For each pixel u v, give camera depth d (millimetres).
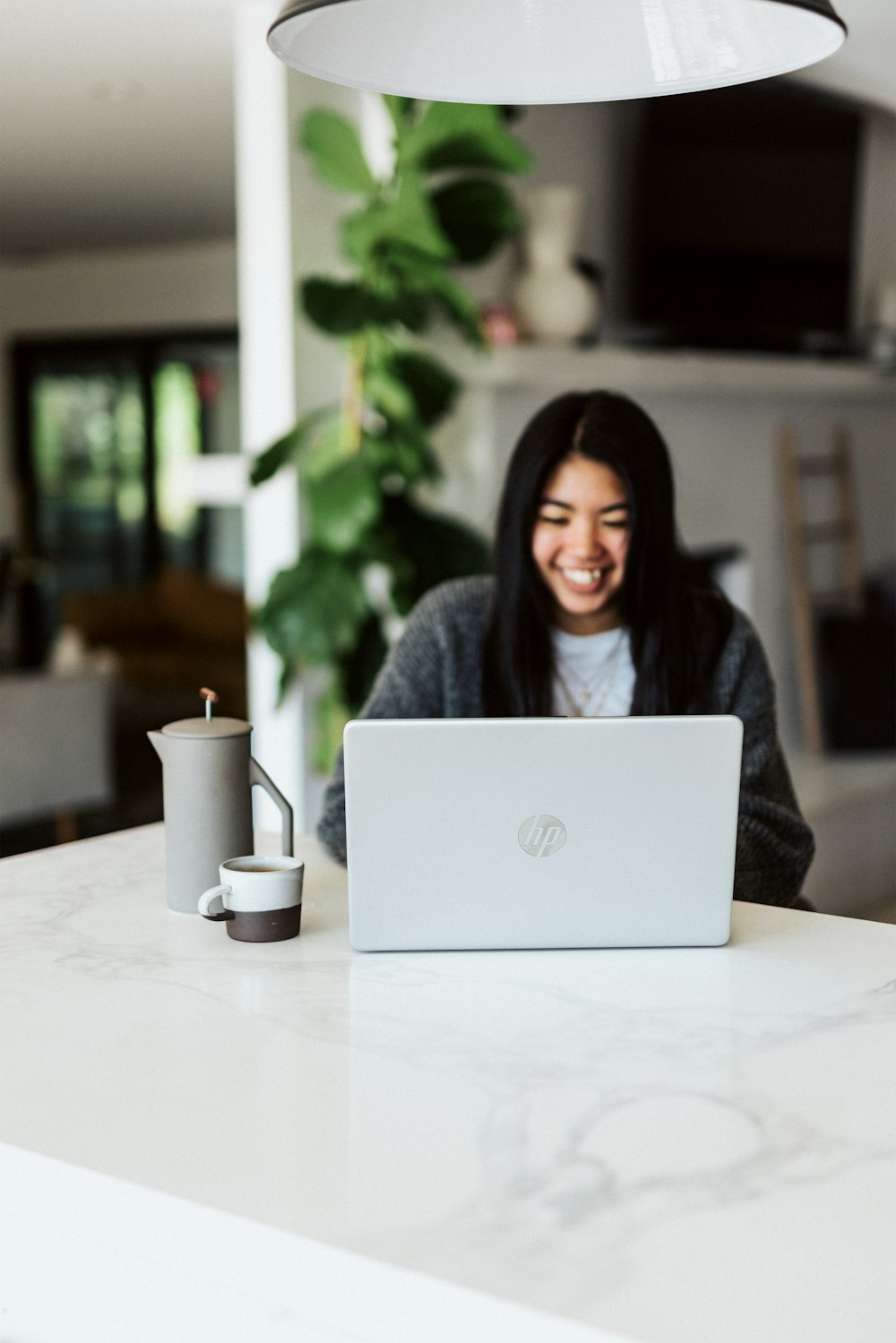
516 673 2090
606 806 1345
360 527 3369
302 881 1449
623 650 2104
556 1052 1120
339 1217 856
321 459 3707
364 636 3656
